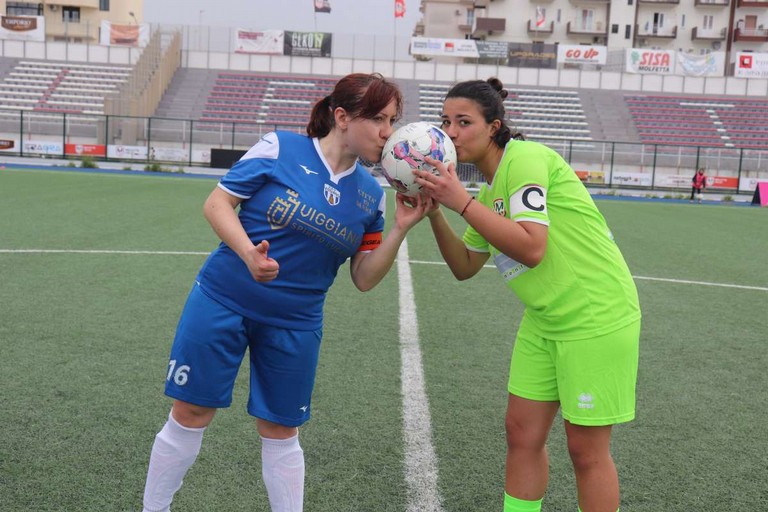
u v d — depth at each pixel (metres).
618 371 2.29
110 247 9.23
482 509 2.89
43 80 39.56
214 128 35.22
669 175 32.97
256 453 3.32
